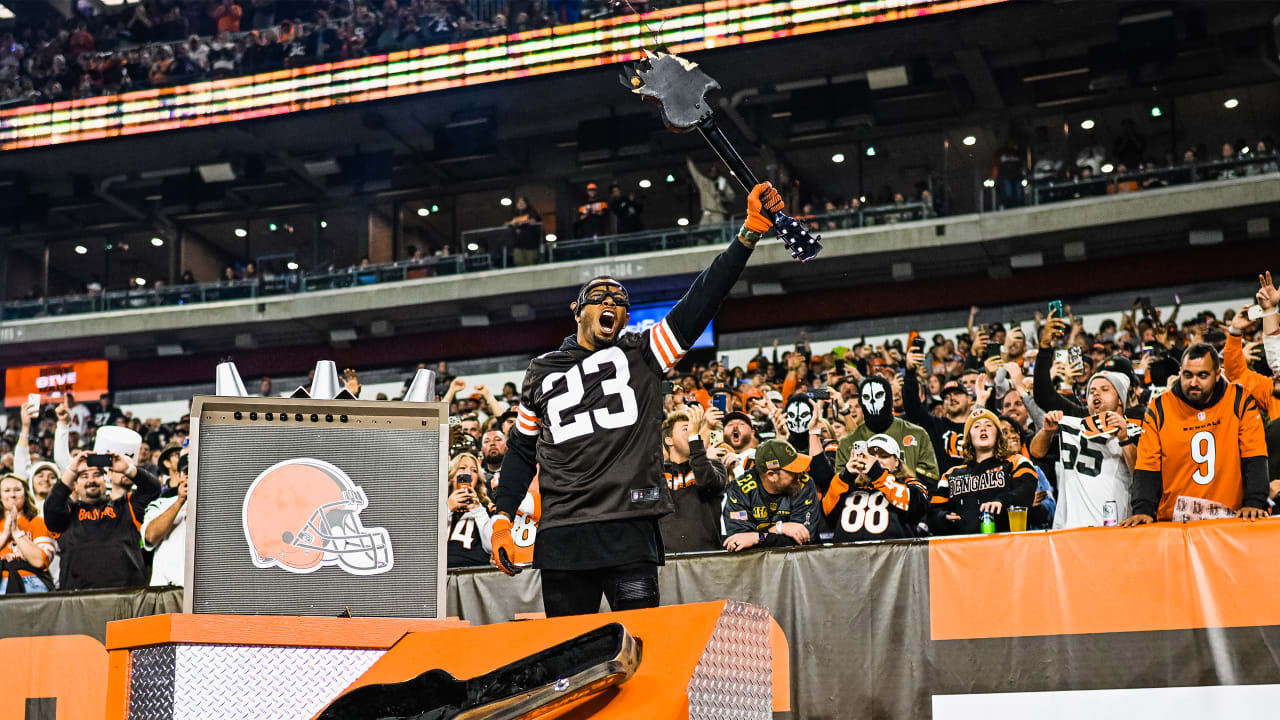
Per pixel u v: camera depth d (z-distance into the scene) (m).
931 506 6.35
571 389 3.25
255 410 3.01
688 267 20.89
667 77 3.15
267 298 23.00
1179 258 19.77
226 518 2.95
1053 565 4.59
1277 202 18.25
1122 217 19.06
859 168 23.08
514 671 2.22
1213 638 4.35
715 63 21.39
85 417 17.89
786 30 20.38
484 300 22.16
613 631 2.16
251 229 26.38
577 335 3.36
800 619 4.88
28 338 23.73
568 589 3.19
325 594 2.96
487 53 22.19
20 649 5.62
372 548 3.02
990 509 5.71
